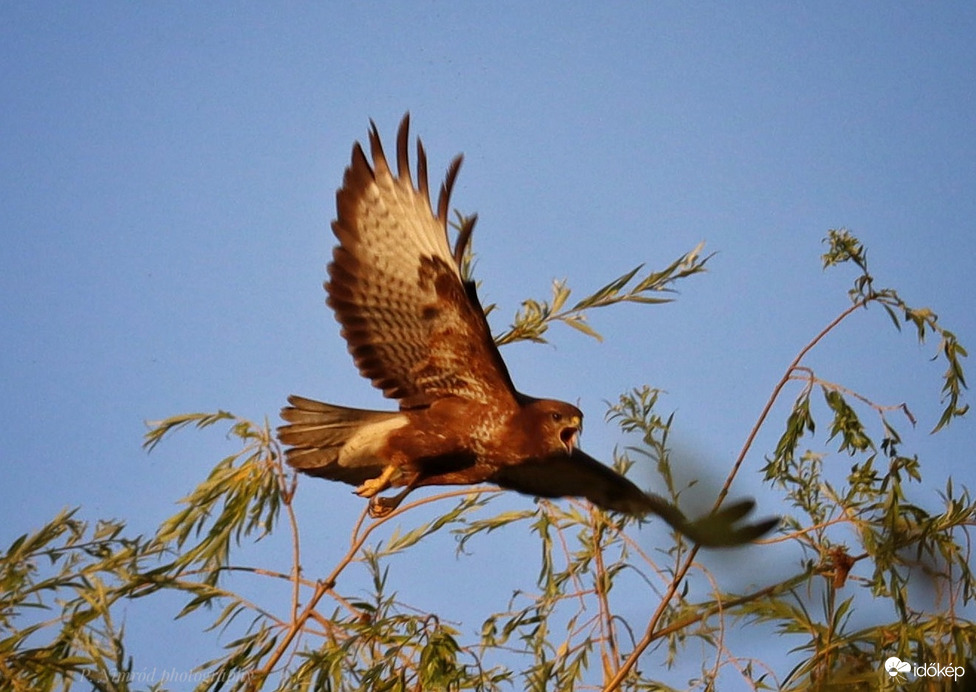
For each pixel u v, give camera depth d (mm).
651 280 14602
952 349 13000
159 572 12398
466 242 12602
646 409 13359
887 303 13180
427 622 12406
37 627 11727
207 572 12648
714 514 11312
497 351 13273
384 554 13180
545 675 12742
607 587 13164
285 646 12281
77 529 11977
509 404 13539
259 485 13000
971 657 12289
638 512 14016
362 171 13141
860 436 12977
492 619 13266
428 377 13578
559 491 14312
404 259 13086
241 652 12383
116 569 11906
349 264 13289
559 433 13531
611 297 14680
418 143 12805
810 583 12609
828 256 13242
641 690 12672
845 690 12195
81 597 11633
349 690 12250
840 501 13047
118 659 11633
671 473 12695
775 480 13195
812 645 12586
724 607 12602
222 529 12734
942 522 12625
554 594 13352
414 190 12898
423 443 13578
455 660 11984
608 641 12953
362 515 13469
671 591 12344
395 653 12164
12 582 11586
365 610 12445
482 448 13625
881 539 12531
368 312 13375
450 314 13156
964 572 12469
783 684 12430
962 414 12891
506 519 13930
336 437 13562
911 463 12719
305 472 13516
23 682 11461
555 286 14859
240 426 13375
